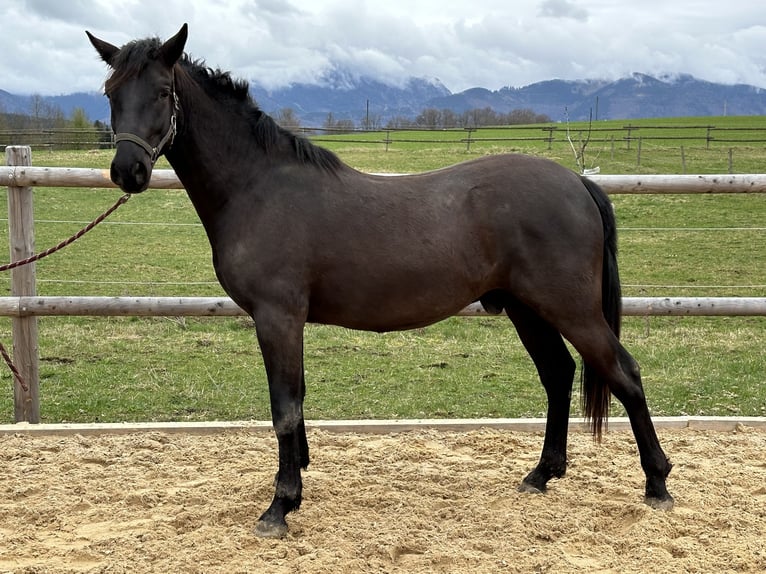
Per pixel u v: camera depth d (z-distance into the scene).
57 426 4.97
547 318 3.59
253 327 8.52
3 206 16.69
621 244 14.23
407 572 3.12
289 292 3.43
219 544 3.35
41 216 16.23
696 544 3.32
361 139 33.59
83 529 3.53
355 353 7.39
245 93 3.62
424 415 5.50
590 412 3.79
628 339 7.92
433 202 3.54
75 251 13.31
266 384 6.25
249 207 3.50
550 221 3.51
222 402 5.75
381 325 3.61
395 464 4.38
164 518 3.60
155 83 3.33
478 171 3.65
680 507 3.71
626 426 5.02
